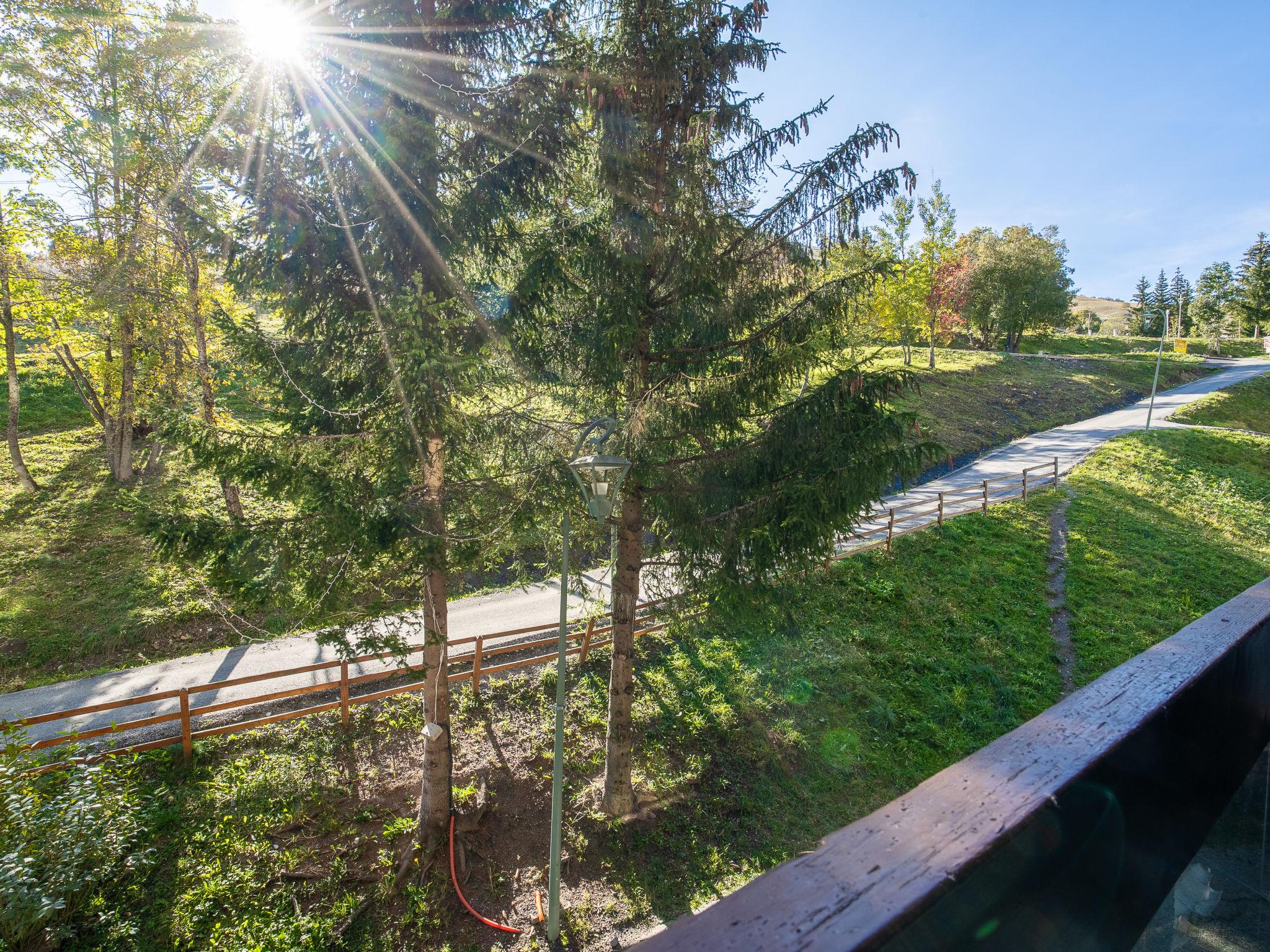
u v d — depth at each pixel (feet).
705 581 29.17
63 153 47.55
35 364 73.31
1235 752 4.84
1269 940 4.08
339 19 23.03
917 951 2.32
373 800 31.63
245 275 24.49
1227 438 96.73
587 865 30.12
